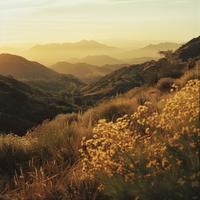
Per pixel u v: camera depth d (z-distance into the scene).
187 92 3.96
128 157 3.86
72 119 13.54
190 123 3.75
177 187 3.49
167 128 3.91
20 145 7.90
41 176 5.88
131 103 12.66
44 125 11.24
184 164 3.62
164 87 19.58
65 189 5.11
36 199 5.14
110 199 4.56
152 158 3.78
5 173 6.84
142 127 5.31
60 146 7.68
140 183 3.68
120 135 4.08
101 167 4.08
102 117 10.93
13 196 5.37
